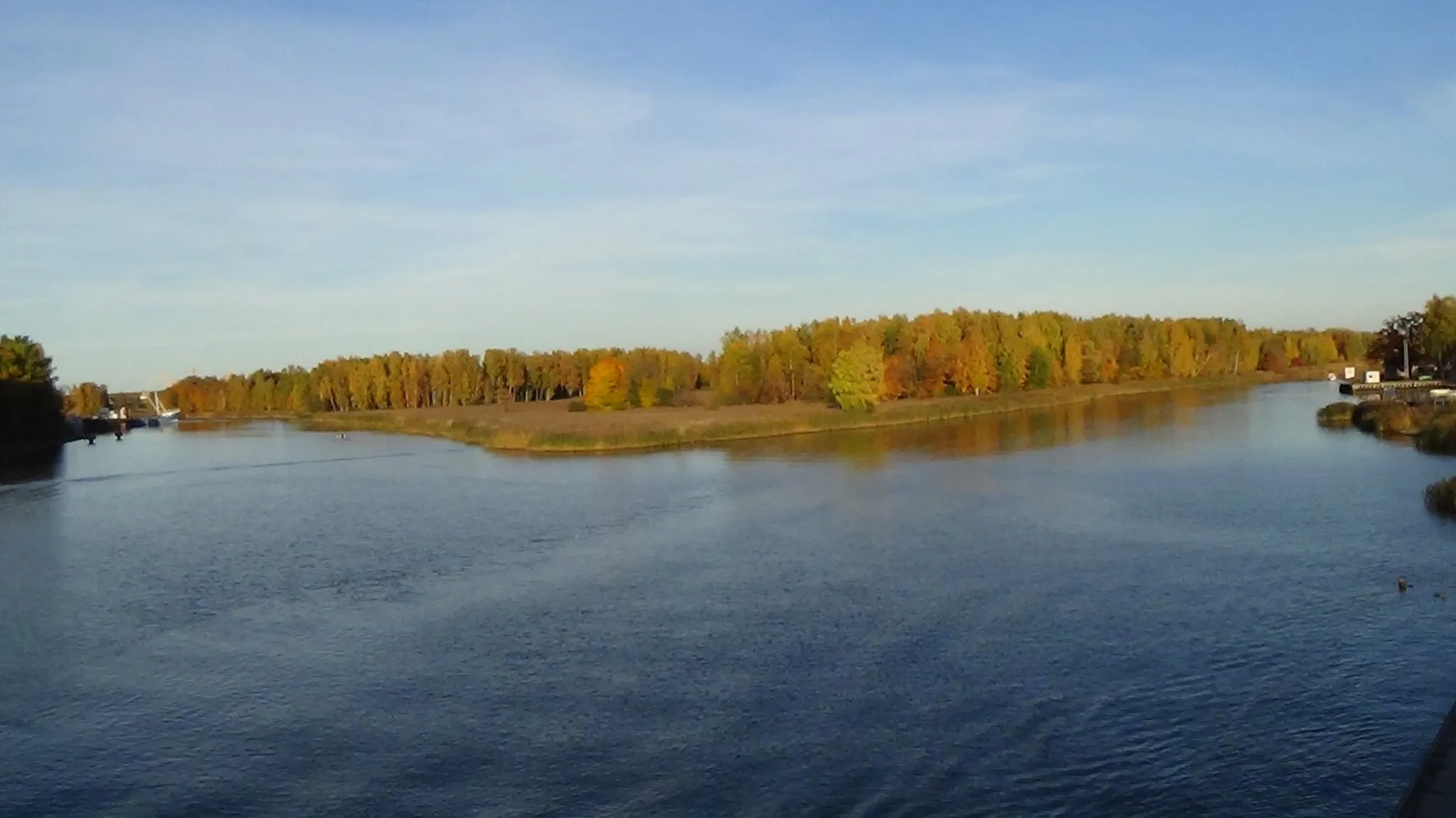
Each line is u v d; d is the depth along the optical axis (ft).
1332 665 86.53
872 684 86.69
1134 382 479.41
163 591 129.39
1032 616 103.40
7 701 90.94
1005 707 80.69
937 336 430.61
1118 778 68.39
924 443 266.98
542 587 124.06
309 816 68.28
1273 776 67.67
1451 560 117.29
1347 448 216.95
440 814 67.87
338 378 574.15
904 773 70.38
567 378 580.71
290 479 246.88
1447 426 210.59
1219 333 550.36
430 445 335.47
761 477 213.87
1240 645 92.48
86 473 274.77
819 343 440.04
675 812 66.44
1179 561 122.52
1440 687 80.79
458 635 105.70
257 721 84.79
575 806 68.03
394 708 86.33
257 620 114.21
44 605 123.65
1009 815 64.23
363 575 134.72
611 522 167.43
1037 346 428.97
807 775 70.74
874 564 128.06
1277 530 136.87
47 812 70.08
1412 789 51.55
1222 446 232.73
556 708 84.74
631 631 104.32
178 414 623.77
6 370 398.83
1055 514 155.63
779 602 112.68
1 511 204.74
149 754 79.00
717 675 90.53
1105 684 84.69
